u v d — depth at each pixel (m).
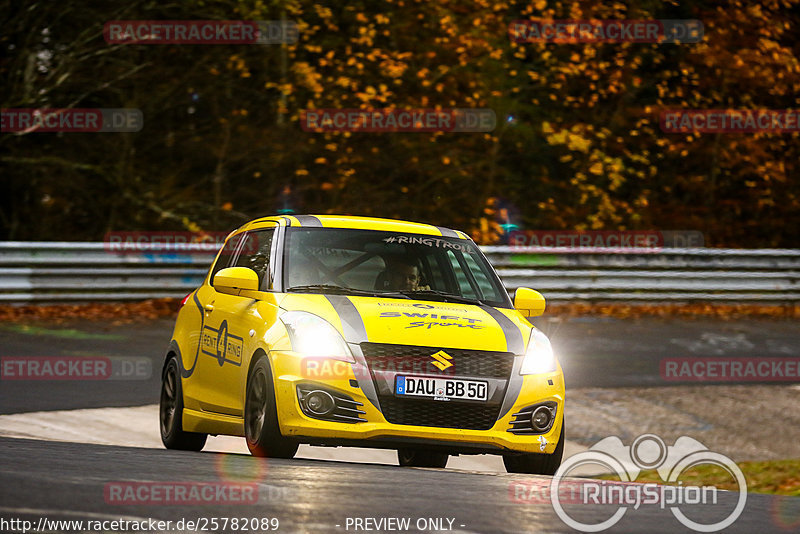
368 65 96.38
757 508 23.55
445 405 29.11
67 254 77.19
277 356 29.03
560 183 105.06
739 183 128.50
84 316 72.25
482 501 21.72
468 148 104.19
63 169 97.12
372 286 32.50
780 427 48.69
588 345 68.31
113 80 92.56
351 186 102.31
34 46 91.44
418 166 101.62
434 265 33.91
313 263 32.22
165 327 69.12
